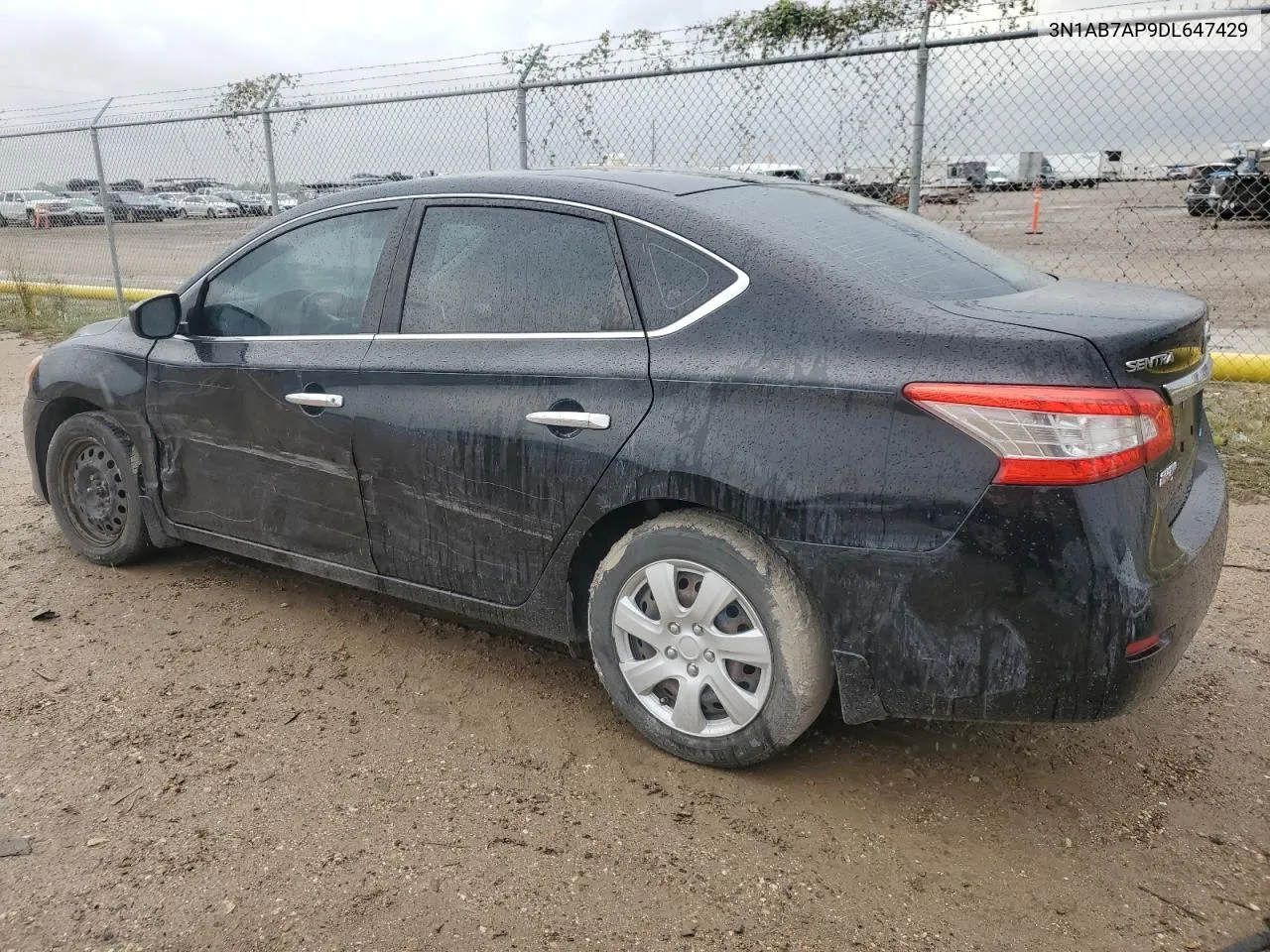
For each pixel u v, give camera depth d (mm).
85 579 4336
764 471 2564
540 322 3045
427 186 3402
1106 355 2295
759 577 2639
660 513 2896
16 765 2939
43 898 2379
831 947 2234
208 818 2686
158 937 2260
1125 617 2277
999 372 2326
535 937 2260
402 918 2316
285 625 3900
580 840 2600
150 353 4043
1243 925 2299
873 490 2434
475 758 2984
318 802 2758
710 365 2678
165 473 4066
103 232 11883
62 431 4367
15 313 12586
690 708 2852
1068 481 2264
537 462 2969
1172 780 2875
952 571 2369
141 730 3137
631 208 2951
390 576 3469
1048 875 2480
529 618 3166
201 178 10320
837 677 2609
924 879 2463
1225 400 7031
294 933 2271
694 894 2400
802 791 2818
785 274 2666
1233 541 4676
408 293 3346
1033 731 3141
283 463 3627
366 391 3346
